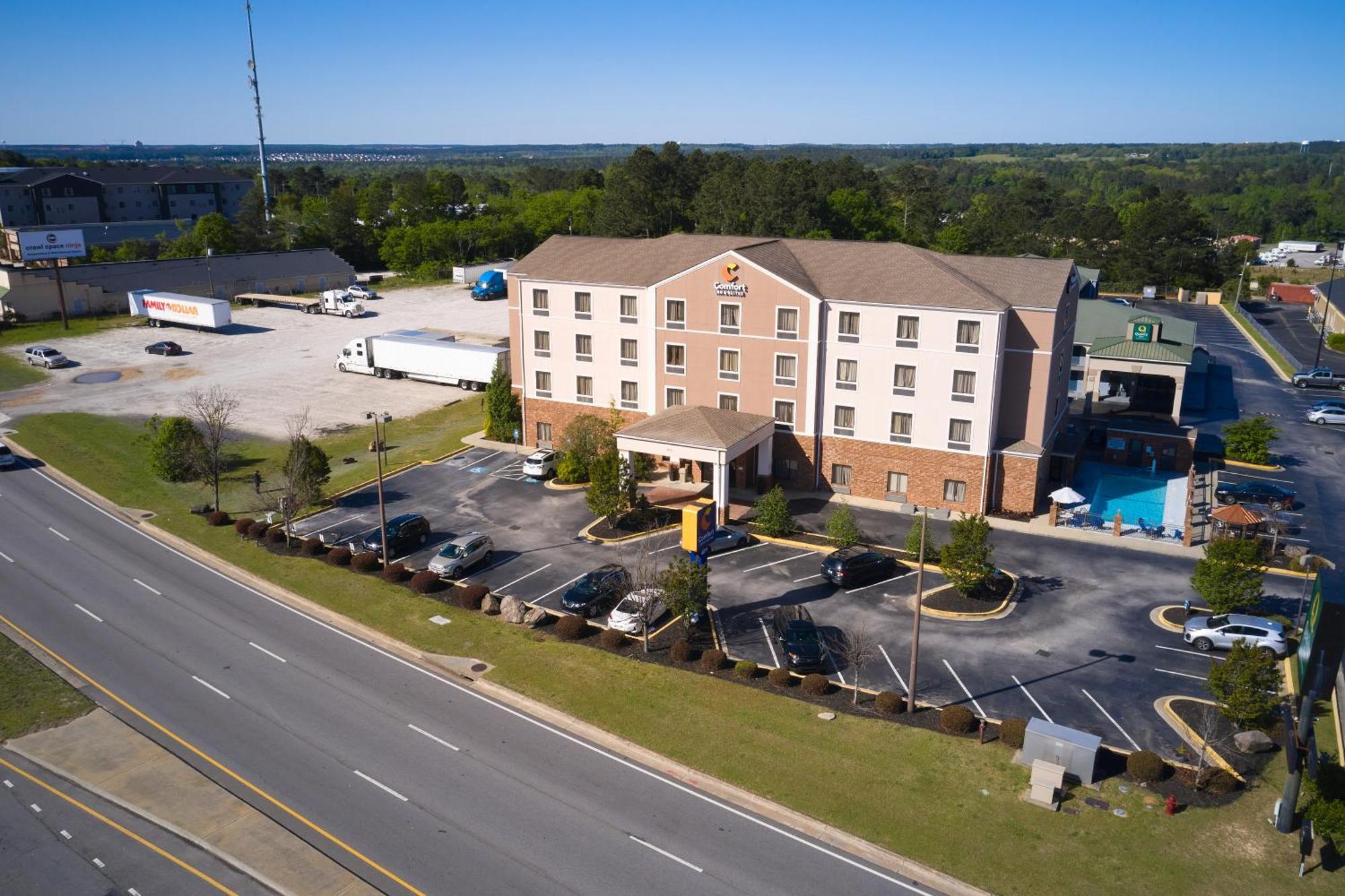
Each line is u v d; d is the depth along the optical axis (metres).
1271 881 26.75
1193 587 44.59
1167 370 69.50
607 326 64.38
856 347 57.41
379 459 48.47
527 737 34.75
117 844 29.06
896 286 56.84
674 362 62.62
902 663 39.72
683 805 30.73
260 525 55.06
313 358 100.44
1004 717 35.44
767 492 60.28
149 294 115.69
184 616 44.94
